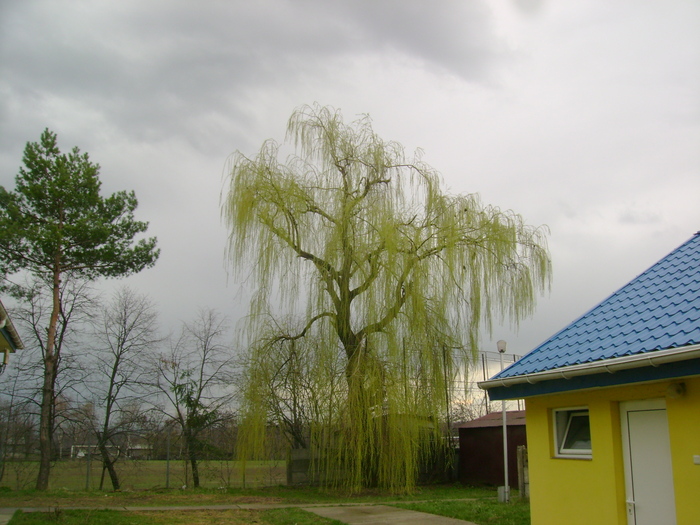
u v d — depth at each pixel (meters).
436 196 16.08
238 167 15.91
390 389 14.30
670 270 7.50
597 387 6.07
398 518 10.18
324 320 15.01
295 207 15.38
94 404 19.77
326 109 16.67
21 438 17.45
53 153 18.44
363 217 15.16
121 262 18.62
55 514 9.82
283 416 16.70
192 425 19.02
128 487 17.70
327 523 9.79
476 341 16.09
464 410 24.89
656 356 5.21
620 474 6.03
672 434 5.43
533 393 6.95
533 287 16.62
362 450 14.27
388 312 14.55
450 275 15.43
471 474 18.95
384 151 16.39
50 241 16.66
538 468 7.13
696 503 5.14
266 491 15.73
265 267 15.23
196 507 11.87
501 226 16.34
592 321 7.34
